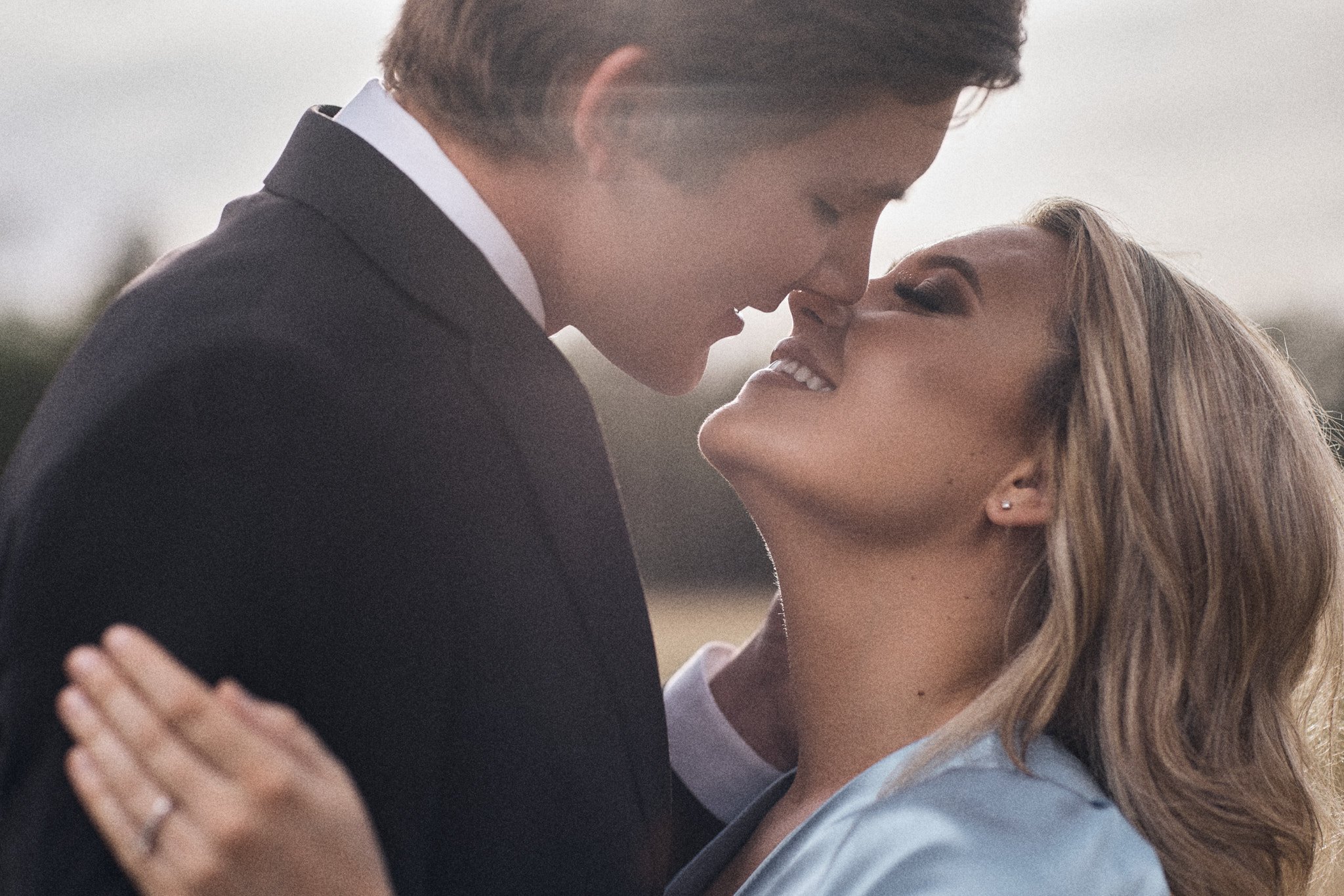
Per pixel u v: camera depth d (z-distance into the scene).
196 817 1.12
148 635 1.44
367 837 1.18
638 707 1.83
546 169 1.96
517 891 1.71
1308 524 2.24
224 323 1.56
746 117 1.96
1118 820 1.88
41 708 1.45
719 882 2.29
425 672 1.60
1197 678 2.15
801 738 2.30
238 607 1.47
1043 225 2.36
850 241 2.16
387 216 1.75
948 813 1.88
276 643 1.50
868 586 2.18
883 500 2.11
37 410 1.71
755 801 2.40
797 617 2.24
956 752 1.98
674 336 2.17
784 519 2.20
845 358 2.19
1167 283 2.27
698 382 2.33
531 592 1.71
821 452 2.12
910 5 1.94
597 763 1.76
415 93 2.00
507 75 1.92
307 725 1.53
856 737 2.18
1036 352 2.16
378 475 1.58
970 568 2.17
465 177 1.95
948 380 2.12
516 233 1.99
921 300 2.25
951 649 2.16
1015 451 2.15
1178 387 2.18
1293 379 2.38
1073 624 2.08
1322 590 2.26
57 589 1.46
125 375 1.53
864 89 1.97
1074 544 2.11
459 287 1.75
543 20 1.91
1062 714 2.18
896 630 2.17
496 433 1.73
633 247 2.04
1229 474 2.17
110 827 1.16
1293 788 2.21
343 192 1.76
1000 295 2.20
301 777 1.14
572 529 1.77
